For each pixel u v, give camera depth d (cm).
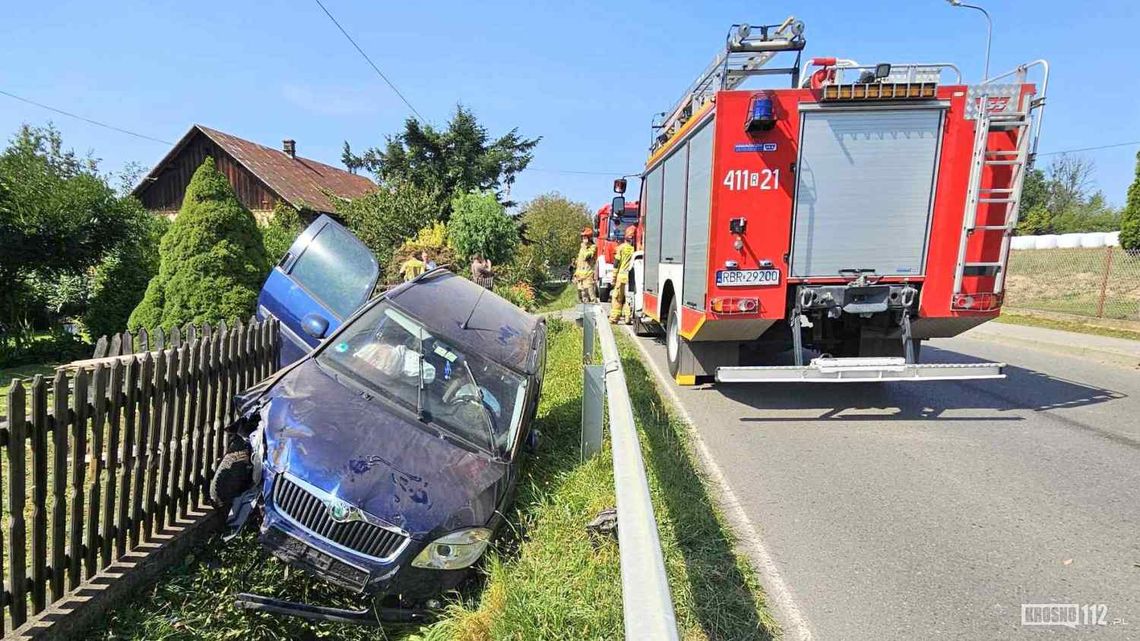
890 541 368
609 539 342
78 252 1038
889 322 643
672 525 366
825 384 771
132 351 486
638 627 175
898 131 577
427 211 2005
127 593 331
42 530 289
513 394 439
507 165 2970
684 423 598
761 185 581
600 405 484
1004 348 1097
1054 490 441
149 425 360
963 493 436
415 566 316
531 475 468
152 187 2738
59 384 293
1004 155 572
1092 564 341
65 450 299
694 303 650
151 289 895
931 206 584
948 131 575
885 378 559
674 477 446
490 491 362
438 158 2823
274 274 608
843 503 421
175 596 340
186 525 385
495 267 2002
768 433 573
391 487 332
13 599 275
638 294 1125
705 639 271
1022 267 2350
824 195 583
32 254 991
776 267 588
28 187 989
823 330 691
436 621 322
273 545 319
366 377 419
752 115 564
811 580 326
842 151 579
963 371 559
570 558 329
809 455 515
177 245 874
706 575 323
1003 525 387
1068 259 2289
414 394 410
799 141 577
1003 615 295
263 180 2584
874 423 605
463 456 378
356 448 350
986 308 589
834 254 589
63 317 1183
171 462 382
